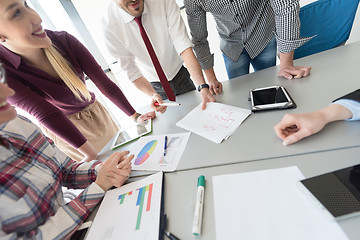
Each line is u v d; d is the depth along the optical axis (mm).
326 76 725
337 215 335
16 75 761
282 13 764
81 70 930
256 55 1159
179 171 575
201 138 672
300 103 649
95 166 677
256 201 417
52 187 573
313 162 453
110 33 918
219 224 403
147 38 881
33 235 453
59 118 759
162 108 925
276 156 503
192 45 934
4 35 629
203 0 861
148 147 727
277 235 353
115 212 515
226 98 833
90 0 1619
